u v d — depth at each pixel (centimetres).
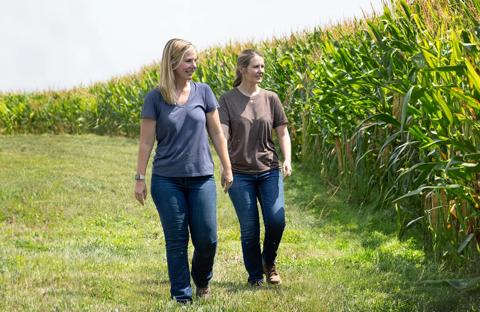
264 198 709
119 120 3155
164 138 604
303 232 1090
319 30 2003
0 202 1355
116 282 709
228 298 636
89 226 1198
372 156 1160
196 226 609
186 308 586
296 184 1432
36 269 779
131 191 1526
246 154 702
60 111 3459
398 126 746
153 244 1040
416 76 838
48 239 1077
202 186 609
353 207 1200
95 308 588
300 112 1620
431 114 662
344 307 621
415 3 1065
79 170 1820
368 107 1073
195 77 2661
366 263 853
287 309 602
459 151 699
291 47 2197
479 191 674
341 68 1130
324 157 1389
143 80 3047
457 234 738
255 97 714
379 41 971
